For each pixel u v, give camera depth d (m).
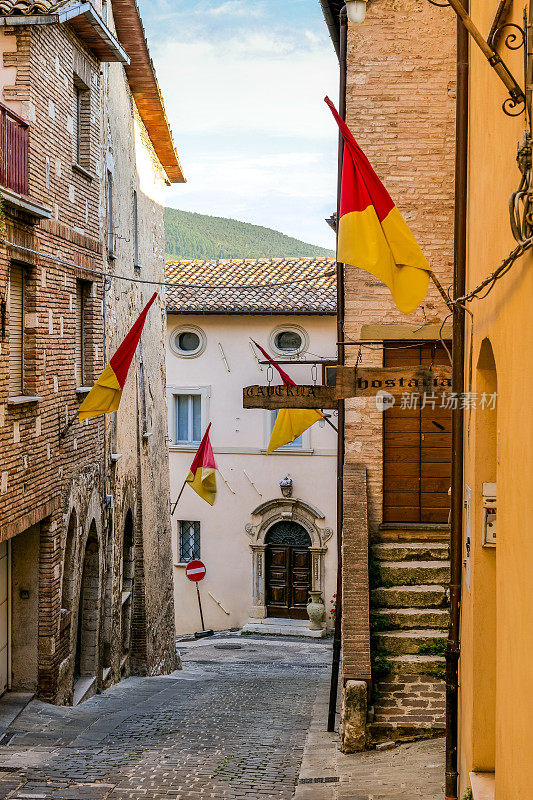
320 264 35.91
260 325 33.66
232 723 15.46
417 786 10.30
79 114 18.19
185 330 34.28
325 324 33.19
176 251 88.94
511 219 5.69
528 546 5.46
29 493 14.04
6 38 14.20
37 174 14.64
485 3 8.53
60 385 15.99
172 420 34.66
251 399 13.39
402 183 15.59
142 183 25.34
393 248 9.66
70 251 16.66
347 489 15.36
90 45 17.89
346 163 9.64
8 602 15.16
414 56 15.50
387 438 16.06
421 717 12.28
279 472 33.66
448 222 15.55
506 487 6.38
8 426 13.12
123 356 15.62
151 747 13.38
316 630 32.91
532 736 5.28
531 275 5.49
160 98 24.25
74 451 16.81
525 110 5.72
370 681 12.52
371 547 15.20
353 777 11.03
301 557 33.84
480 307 8.45
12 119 13.61
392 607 14.22
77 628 17.66
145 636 23.03
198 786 11.16
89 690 17.91
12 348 14.00
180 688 20.28
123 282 22.03
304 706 17.52
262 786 11.16
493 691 8.35
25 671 15.27
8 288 13.20
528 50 5.45
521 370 5.82
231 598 34.12
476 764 8.33
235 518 34.03
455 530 10.08
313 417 19.36
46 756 12.49
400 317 15.68
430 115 15.52
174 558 34.53
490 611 8.43
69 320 16.66
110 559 19.69
